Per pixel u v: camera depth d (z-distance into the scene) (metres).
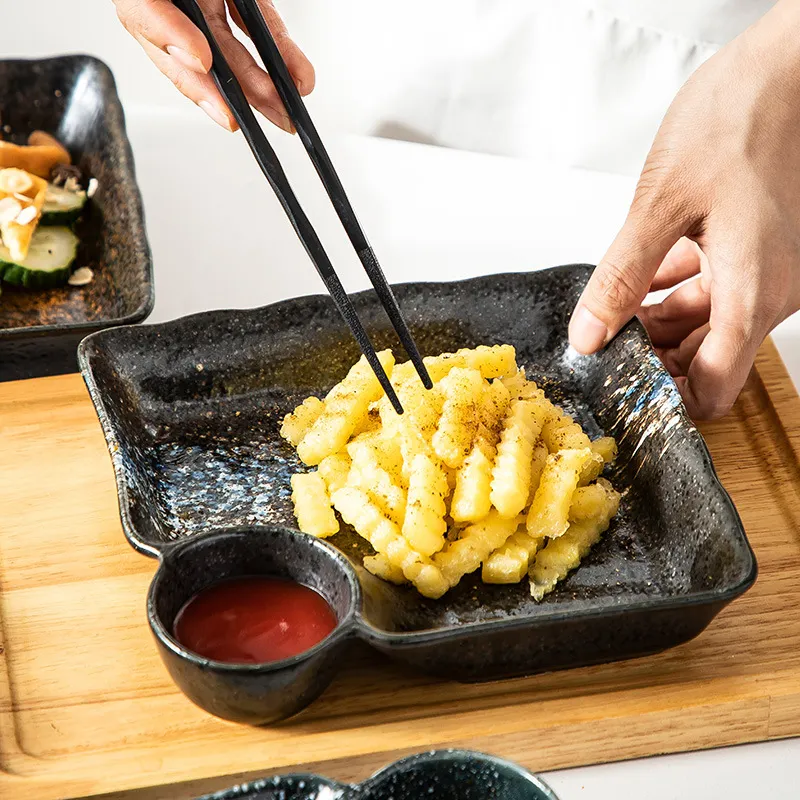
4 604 0.69
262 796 0.58
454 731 0.65
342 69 1.01
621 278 0.74
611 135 0.98
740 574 0.66
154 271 0.89
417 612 0.68
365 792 0.58
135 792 0.63
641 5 0.93
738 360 0.74
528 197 0.94
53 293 0.89
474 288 0.80
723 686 0.66
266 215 0.93
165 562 0.65
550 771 0.66
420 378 0.73
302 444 0.73
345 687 0.66
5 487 0.74
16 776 0.63
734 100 0.73
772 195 0.73
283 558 0.67
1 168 0.93
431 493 0.69
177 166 0.96
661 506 0.71
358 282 0.89
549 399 0.78
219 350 0.77
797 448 0.76
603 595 0.69
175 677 0.63
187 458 0.75
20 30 1.14
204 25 0.68
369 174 0.95
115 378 0.76
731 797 0.64
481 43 0.96
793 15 0.73
